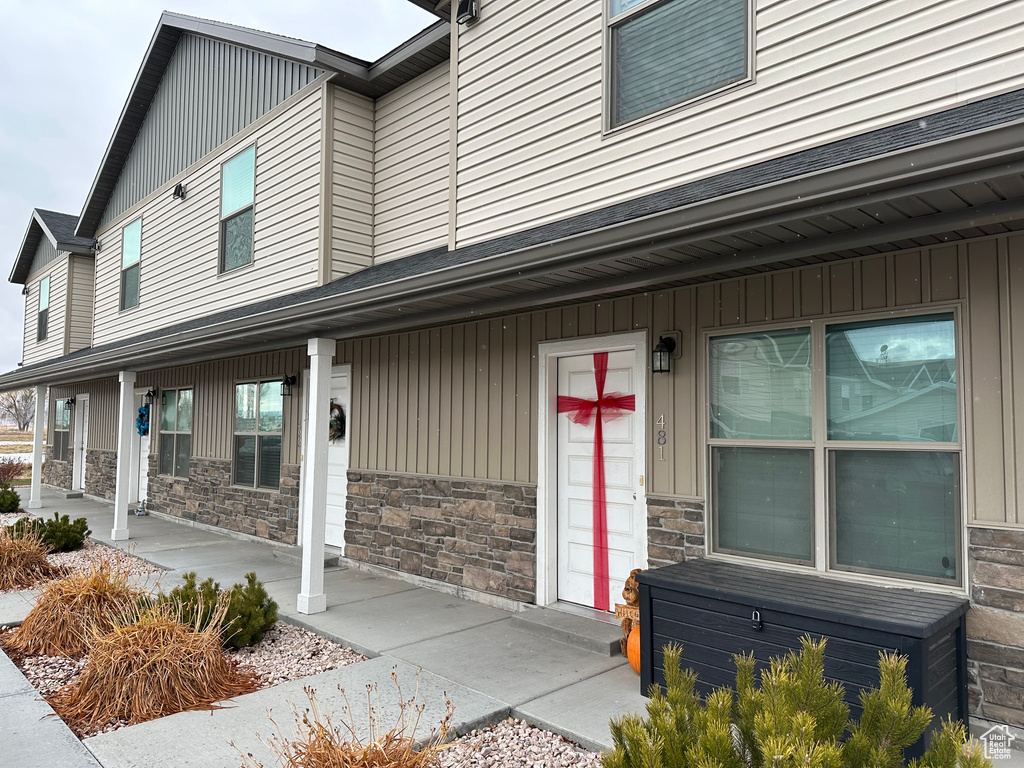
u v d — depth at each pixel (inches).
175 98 443.2
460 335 258.1
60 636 193.2
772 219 120.3
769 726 78.8
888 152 103.3
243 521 378.6
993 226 127.5
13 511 487.5
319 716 144.2
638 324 196.1
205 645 165.5
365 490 299.0
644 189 187.3
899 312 144.3
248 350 288.8
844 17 152.7
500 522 237.6
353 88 325.1
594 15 202.8
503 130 227.0
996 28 133.0
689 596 146.4
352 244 323.9
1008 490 129.1
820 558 153.7
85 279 614.5
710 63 177.2
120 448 367.9
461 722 141.4
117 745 133.2
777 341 166.2
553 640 197.8
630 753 88.4
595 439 216.1
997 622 128.6
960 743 78.7
